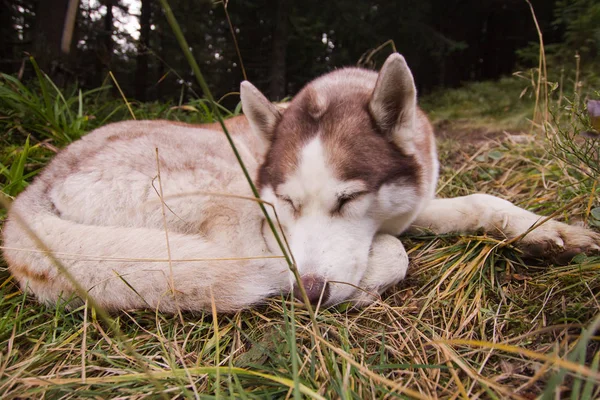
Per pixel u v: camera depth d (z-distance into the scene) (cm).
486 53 342
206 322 45
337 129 51
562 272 45
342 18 251
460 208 59
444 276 50
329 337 41
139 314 45
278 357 36
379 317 45
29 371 38
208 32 296
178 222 56
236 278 45
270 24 272
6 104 90
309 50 310
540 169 76
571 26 152
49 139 86
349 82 63
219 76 318
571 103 51
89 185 56
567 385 30
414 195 54
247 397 32
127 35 287
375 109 52
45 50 133
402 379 34
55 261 26
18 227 49
